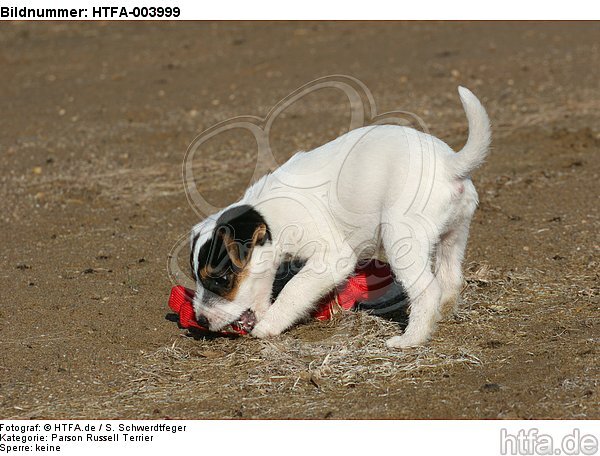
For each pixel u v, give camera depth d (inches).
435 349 329.4
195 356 339.9
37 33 1067.9
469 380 305.1
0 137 700.7
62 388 315.6
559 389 292.5
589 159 569.9
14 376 323.6
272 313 354.0
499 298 374.6
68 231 491.8
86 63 939.3
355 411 289.3
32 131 714.2
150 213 515.2
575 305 362.6
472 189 335.3
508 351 325.1
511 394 292.2
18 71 918.4
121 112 759.1
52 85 863.1
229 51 962.1
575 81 781.3
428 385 304.0
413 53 910.4
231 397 305.6
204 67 902.4
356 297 378.0
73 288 405.1
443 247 347.3
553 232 446.9
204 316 346.3
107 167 611.5
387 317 368.8
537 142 616.4
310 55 923.4
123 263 436.8
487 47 922.1
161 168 603.8
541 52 893.2
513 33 985.5
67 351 342.0
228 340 354.3
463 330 346.6
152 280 413.4
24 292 401.4
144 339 354.0
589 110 690.2
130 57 956.0
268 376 318.7
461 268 354.3
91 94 823.7
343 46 954.7
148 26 1099.9
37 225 503.2
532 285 386.3
